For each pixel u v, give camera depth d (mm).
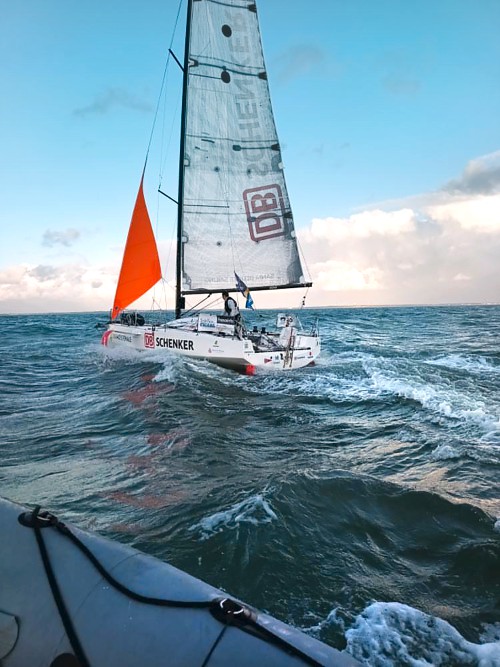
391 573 3133
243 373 11289
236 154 13406
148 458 5480
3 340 23688
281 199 13711
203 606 1790
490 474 4906
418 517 3916
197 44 12867
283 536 3490
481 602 2846
